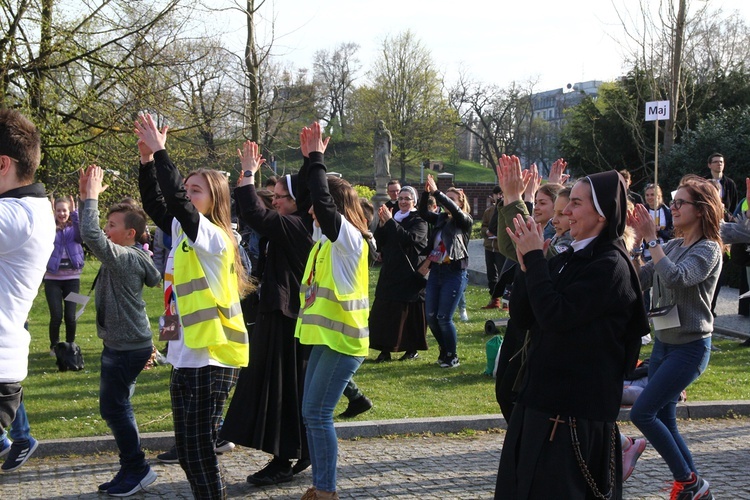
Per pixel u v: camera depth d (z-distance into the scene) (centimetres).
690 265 466
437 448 626
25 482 534
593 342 331
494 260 1502
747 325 1177
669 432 475
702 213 484
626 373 346
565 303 326
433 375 877
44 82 1502
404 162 6181
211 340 414
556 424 331
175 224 443
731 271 1598
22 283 337
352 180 5725
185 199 411
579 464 329
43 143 1498
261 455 603
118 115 1544
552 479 328
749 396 783
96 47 1525
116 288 509
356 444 638
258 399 513
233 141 1809
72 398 773
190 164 1895
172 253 433
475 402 754
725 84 2575
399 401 757
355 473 559
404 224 934
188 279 419
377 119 6069
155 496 509
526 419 339
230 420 514
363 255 475
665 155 2172
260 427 509
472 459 595
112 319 507
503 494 342
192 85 1670
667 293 484
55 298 965
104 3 1519
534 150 7306
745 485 529
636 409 475
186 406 418
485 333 1132
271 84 2495
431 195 907
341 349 460
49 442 600
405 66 5994
